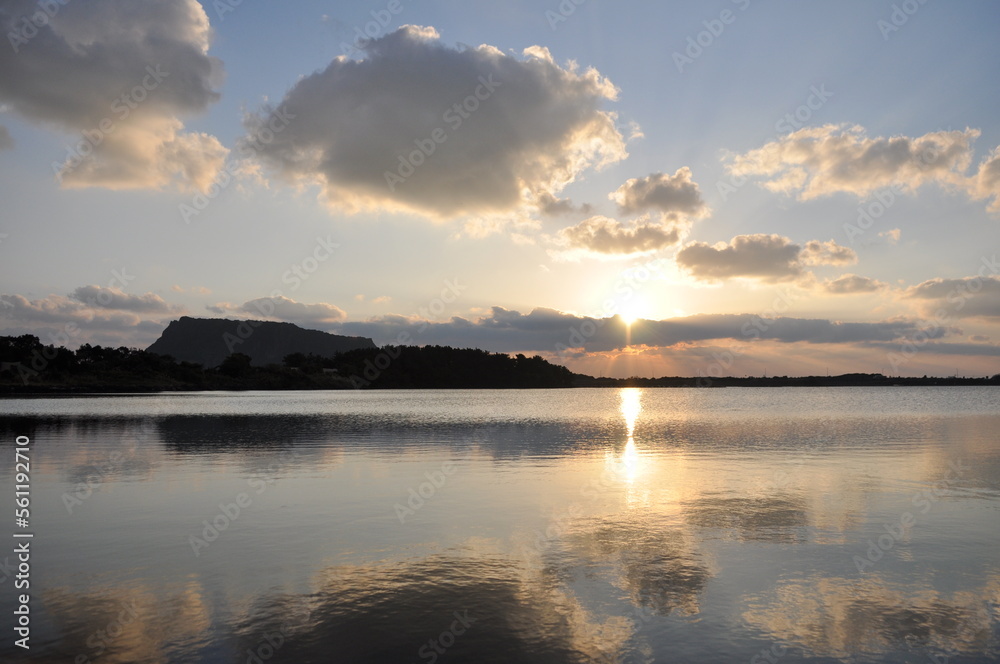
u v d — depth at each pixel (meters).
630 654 8.05
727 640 8.46
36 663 7.77
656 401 123.50
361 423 49.25
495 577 10.87
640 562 11.66
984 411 70.81
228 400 108.94
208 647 8.23
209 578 10.87
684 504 16.64
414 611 9.38
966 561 11.67
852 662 7.89
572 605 9.60
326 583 10.59
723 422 51.62
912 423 48.97
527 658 7.92
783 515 15.32
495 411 75.19
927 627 8.88
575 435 37.97
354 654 8.00
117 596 10.03
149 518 15.20
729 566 11.40
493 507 16.33
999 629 8.81
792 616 9.22
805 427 45.09
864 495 17.81
